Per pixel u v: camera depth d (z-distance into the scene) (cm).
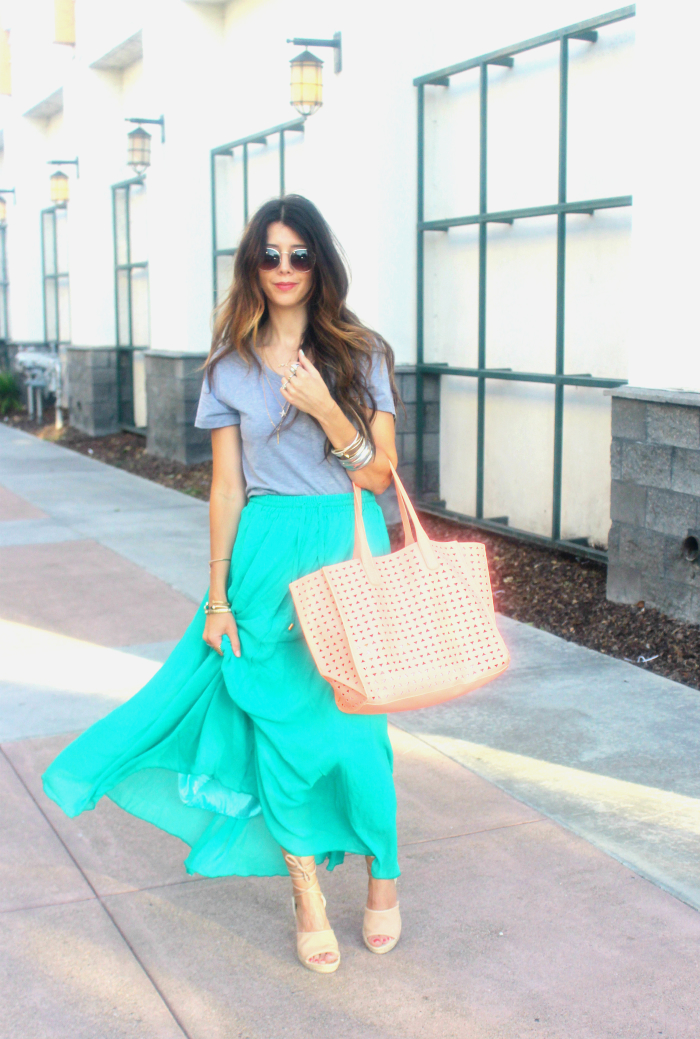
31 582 636
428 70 720
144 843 318
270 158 948
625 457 515
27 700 436
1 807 340
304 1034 230
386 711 230
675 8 464
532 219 645
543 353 649
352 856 311
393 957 258
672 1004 238
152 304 1134
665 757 370
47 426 1513
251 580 250
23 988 247
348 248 752
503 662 235
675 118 470
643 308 499
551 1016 235
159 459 1137
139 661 486
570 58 597
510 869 298
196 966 255
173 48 1012
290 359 249
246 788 254
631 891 286
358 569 234
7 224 1747
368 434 246
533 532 671
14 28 1620
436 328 752
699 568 479
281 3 888
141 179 1219
